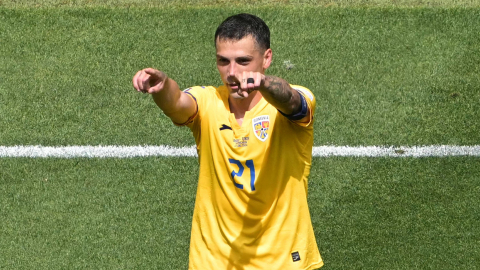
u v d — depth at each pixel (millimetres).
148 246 15945
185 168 17844
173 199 17062
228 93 9930
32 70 20531
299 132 9758
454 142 18391
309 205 16906
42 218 16688
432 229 16266
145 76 8211
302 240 10242
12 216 16766
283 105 8664
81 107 19500
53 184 17547
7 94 19828
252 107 9695
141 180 17578
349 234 16203
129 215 16703
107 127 18984
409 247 15844
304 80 20094
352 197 17078
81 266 15492
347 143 18391
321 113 19188
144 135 18750
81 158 18156
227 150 9758
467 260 15477
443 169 17688
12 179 17688
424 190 17188
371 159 17953
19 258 15719
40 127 19016
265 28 9352
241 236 10102
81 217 16688
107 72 20422
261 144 9680
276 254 10133
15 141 18641
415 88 19812
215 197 10141
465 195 17047
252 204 9922
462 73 20188
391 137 18547
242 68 9172
